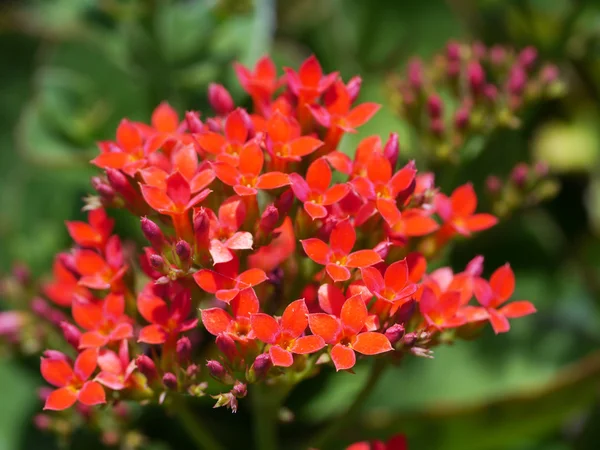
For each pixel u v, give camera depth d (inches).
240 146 10.3
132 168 10.1
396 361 10.2
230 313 10.3
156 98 14.7
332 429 11.4
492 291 10.3
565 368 14.2
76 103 14.6
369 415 13.4
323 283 10.2
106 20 14.6
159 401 10.1
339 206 10.2
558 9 17.1
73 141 14.4
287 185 10.4
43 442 14.2
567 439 14.2
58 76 14.6
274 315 10.6
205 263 10.0
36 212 15.1
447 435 13.6
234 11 14.4
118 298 10.4
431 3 15.7
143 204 10.4
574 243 16.2
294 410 13.8
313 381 13.9
